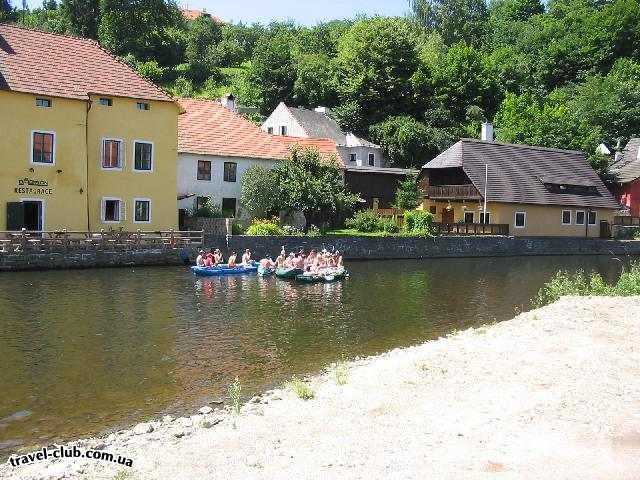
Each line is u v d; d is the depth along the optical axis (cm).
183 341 1952
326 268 3575
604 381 1345
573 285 2873
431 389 1325
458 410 1180
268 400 1339
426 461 942
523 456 954
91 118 3984
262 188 4684
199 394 1438
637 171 7575
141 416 1287
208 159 4975
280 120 8031
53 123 3809
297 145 5316
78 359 1711
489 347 1692
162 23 11112
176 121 4319
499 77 10269
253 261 3806
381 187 6300
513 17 13500
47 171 3800
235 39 13262
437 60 10156
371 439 1045
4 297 2592
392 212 5822
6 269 3334
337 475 902
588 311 2155
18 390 1440
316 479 891
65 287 2894
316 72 9875
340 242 4556
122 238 3744
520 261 5025
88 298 2633
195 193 4916
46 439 1159
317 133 7844
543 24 11912
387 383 1391
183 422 1216
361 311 2548
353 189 6106
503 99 9925
